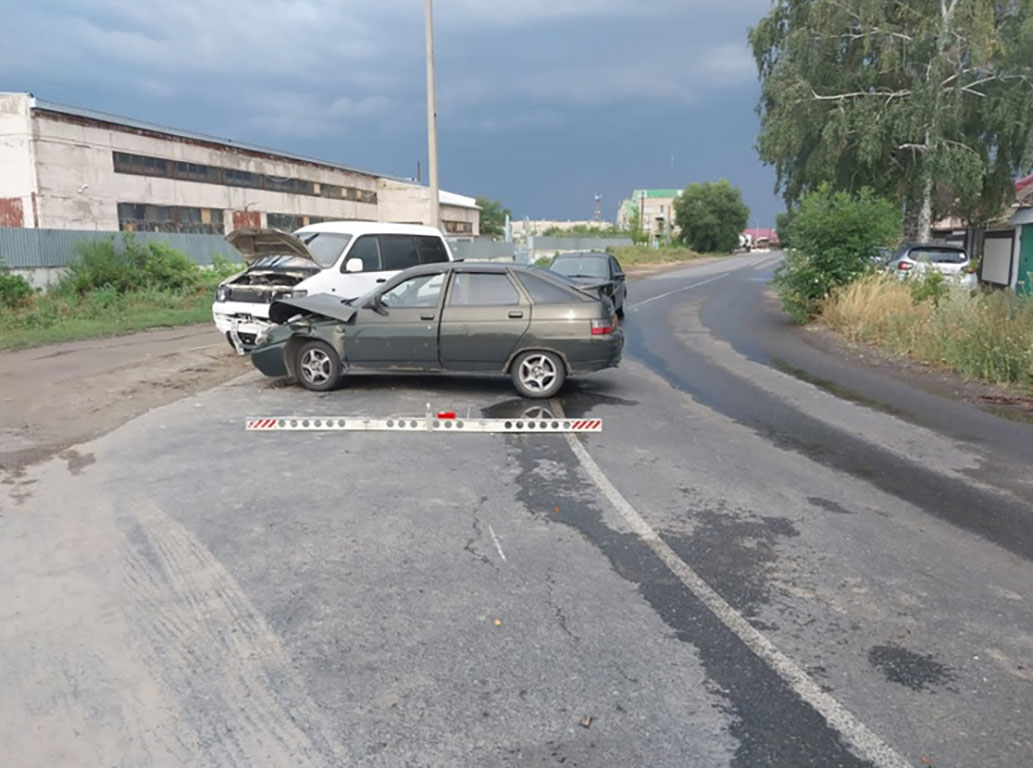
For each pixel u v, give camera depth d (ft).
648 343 51.60
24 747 9.98
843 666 12.01
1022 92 89.66
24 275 69.97
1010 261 81.97
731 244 309.01
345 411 29.22
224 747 10.01
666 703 11.00
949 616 13.65
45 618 13.21
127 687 11.27
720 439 25.89
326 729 10.37
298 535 16.84
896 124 91.20
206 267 87.97
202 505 18.63
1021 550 16.66
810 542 16.92
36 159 115.24
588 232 282.97
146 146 135.23
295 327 32.40
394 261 44.93
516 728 10.41
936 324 44.37
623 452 23.99
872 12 91.76
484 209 349.41
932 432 27.22
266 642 12.50
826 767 9.72
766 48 108.17
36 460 22.39
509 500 19.31
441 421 26.53
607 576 15.06
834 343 50.96
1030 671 11.93
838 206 60.54
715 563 15.74
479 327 31.27
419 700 11.00
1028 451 24.73
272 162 168.86
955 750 10.06
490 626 13.07
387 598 14.02
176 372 37.68
